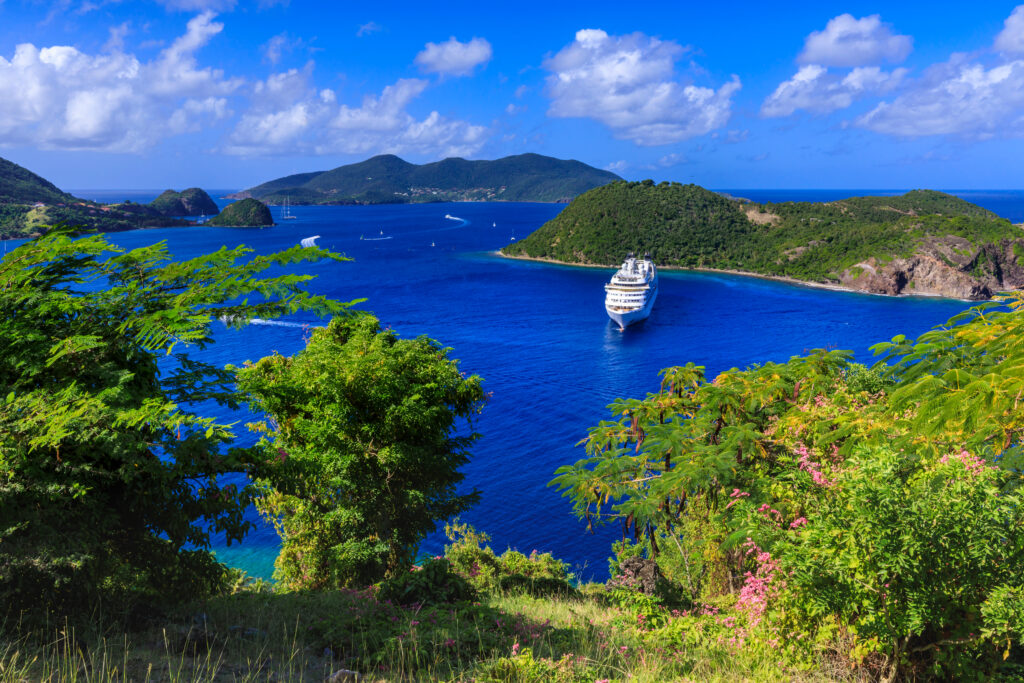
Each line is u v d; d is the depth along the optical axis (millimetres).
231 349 79250
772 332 103875
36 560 6398
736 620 8188
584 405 65625
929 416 6098
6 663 5309
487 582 14812
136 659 6000
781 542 6703
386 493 17109
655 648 7844
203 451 8250
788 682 6504
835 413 10992
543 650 7277
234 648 6750
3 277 8570
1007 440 7223
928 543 5652
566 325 109125
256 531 39844
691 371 15367
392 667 6355
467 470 48938
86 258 9453
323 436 15766
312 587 17922
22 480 6859
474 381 19047
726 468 10586
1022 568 5617
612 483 12602
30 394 7863
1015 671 5984
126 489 8047
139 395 8781
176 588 8594
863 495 6008
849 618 6402
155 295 9562
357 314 10203
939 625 5906
